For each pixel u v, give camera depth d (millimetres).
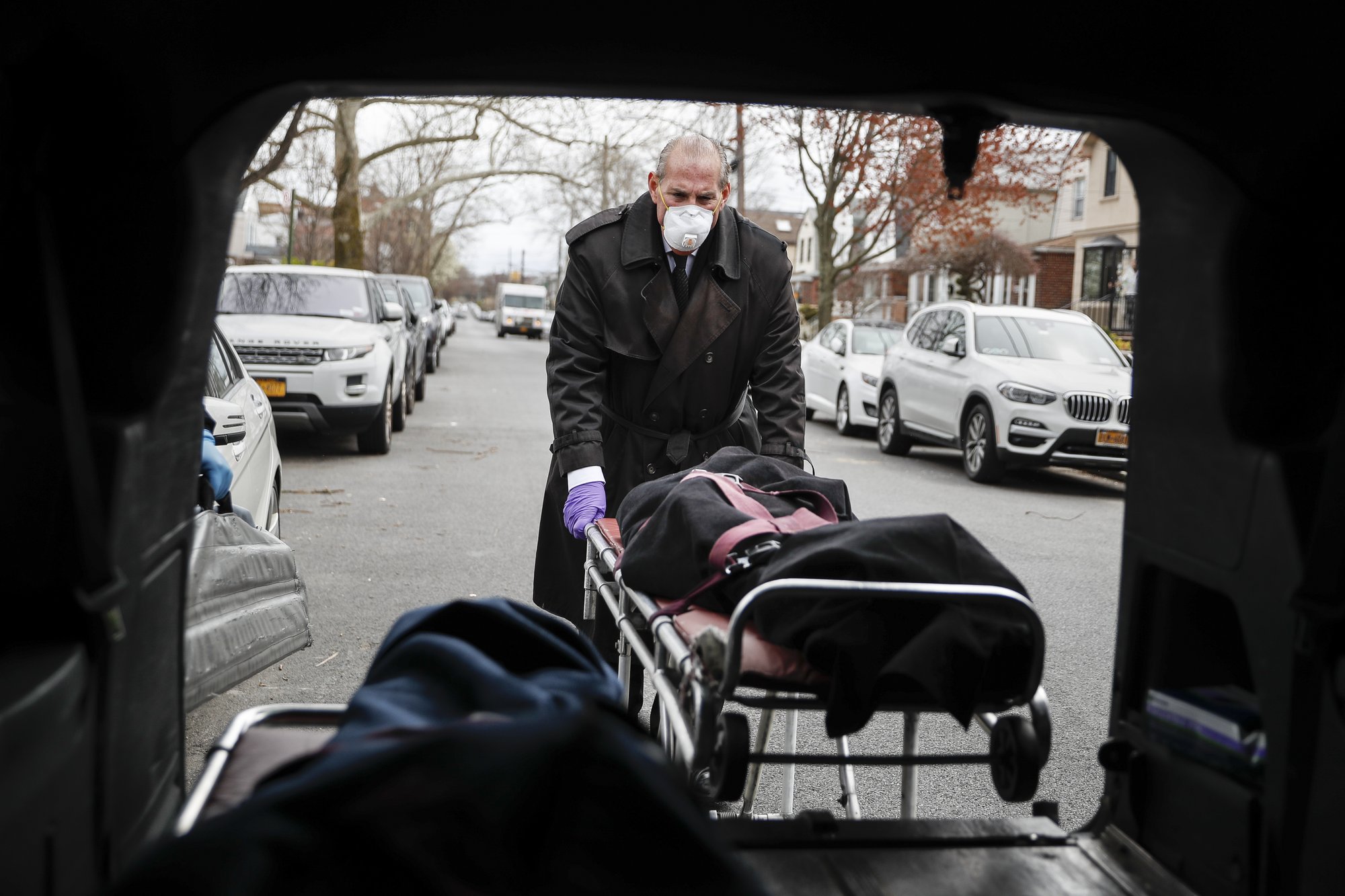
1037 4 1668
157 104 1606
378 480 10336
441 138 30172
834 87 1709
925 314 14617
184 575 1871
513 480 10703
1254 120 1717
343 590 6320
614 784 1210
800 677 2039
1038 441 11555
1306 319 1739
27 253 1571
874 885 1773
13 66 1543
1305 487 1639
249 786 1686
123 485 1534
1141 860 1900
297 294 12203
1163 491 1899
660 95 1732
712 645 2014
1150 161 1854
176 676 1860
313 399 10859
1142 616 1973
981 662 1940
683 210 3346
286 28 1594
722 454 2850
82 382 1614
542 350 40156
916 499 10805
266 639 3654
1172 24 1676
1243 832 1693
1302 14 1637
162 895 1078
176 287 1640
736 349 3572
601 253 3518
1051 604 6730
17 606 1485
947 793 3861
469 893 1104
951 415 12852
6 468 1507
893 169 26625
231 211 1769
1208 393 1786
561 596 3693
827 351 17828
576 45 1649
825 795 3820
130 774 1633
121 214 1620
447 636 1822
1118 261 32219
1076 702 4902
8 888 1262
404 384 14500
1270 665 1663
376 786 1178
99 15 1546
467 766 1169
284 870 1114
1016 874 1836
